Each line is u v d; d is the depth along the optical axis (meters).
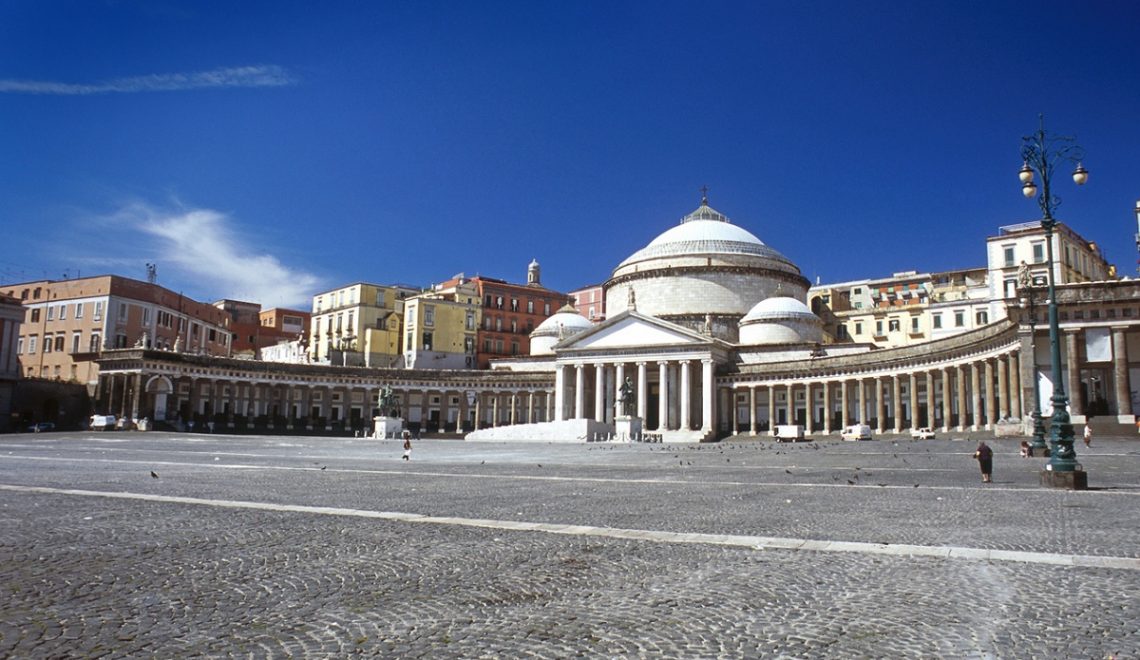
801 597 10.52
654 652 8.28
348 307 141.25
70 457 40.97
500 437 94.62
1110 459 38.91
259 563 12.33
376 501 20.91
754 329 115.44
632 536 15.09
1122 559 12.77
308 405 116.94
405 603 10.08
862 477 30.33
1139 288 58.34
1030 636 8.88
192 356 105.19
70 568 11.79
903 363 90.50
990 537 15.10
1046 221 29.42
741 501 21.55
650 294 125.88
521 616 9.55
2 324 98.75
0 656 7.86
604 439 91.88
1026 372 61.06
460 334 140.12
